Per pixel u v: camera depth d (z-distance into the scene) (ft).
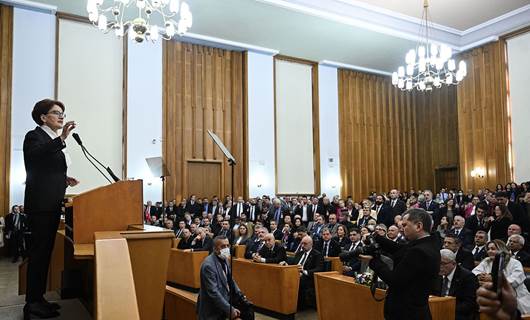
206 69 44.50
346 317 15.85
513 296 3.63
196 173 43.16
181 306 15.81
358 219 34.14
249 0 35.83
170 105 42.01
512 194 35.81
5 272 28.66
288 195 47.91
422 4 40.88
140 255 7.79
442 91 56.08
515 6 41.63
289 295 19.57
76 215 8.89
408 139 57.11
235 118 45.37
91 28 38.78
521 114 43.68
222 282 12.91
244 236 29.66
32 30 35.81
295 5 37.45
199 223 34.35
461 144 48.78
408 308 8.72
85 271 9.25
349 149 52.54
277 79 48.62
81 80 38.14
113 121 39.32
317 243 24.81
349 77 53.52
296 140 49.21
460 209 32.35
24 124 34.99
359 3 40.37
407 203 36.09
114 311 5.24
